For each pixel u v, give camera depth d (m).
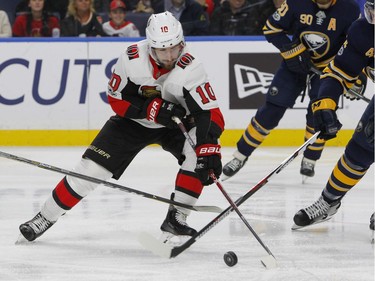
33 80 15.43
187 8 16.08
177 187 7.75
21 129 15.51
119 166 7.82
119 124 7.82
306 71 11.26
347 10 10.92
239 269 7.04
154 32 7.12
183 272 6.94
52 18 16.17
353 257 7.46
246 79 15.52
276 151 14.96
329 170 12.98
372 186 11.52
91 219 9.20
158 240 7.40
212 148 7.32
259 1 16.14
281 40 11.29
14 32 16.17
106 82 15.49
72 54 15.45
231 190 11.23
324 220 8.54
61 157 14.10
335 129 7.96
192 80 7.35
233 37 15.46
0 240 8.16
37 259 7.40
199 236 7.22
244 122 15.53
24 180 12.02
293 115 15.51
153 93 7.61
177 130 7.88
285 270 7.00
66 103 15.49
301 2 10.99
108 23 16.30
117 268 7.08
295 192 11.09
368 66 8.23
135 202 10.24
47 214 7.94
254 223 8.99
